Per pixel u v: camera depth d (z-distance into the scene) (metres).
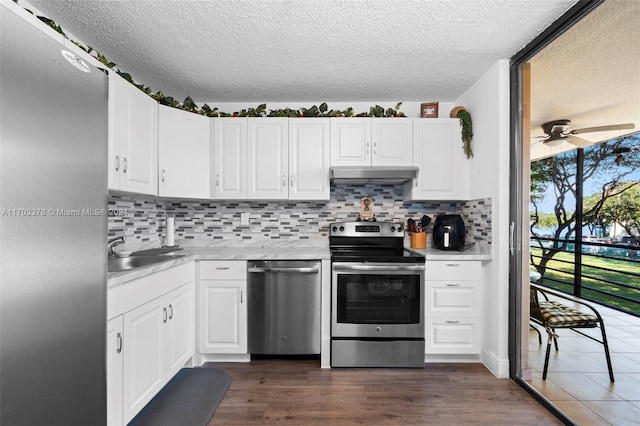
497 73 2.25
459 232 2.63
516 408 1.86
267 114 2.88
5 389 0.77
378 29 1.87
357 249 2.80
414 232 2.81
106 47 2.06
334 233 2.82
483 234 2.47
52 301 0.89
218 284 2.39
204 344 2.39
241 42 2.00
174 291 2.04
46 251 0.87
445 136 2.70
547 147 2.04
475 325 2.39
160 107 2.28
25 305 0.81
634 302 1.50
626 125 1.55
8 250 0.77
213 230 2.97
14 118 0.78
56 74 0.90
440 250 2.68
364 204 2.97
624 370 1.58
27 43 0.82
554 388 1.97
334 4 1.65
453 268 2.38
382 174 2.58
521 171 2.18
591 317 1.75
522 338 2.16
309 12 1.71
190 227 2.97
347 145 2.70
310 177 2.69
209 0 1.62
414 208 2.98
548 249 2.01
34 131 0.84
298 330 2.40
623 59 1.58
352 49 2.09
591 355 1.76
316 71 2.39
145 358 1.70
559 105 1.95
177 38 1.96
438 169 2.69
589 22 1.67
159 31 1.88
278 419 1.75
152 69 2.36
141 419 1.73
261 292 2.40
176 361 2.07
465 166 2.69
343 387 2.08
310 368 2.35
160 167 2.27
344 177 2.60
